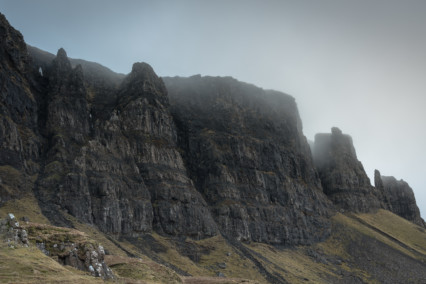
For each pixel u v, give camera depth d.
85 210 189.75
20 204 170.00
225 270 198.62
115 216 199.88
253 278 195.75
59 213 178.75
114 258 130.75
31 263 76.44
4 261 73.50
